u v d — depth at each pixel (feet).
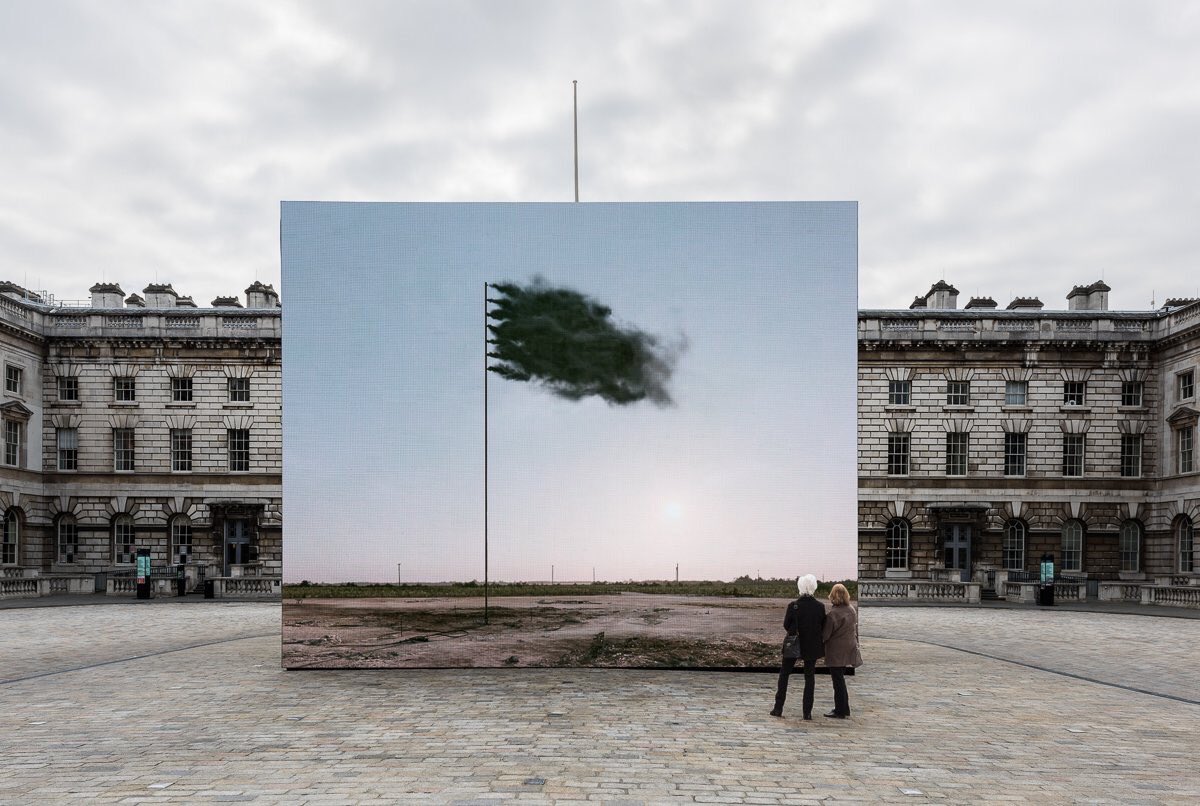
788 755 31.71
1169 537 131.54
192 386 140.36
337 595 51.85
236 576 124.26
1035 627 82.33
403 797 26.35
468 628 52.08
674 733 35.09
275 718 37.88
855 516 52.75
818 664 50.93
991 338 137.08
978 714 39.65
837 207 54.19
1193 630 80.28
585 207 54.29
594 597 52.31
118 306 148.36
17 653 60.18
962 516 134.82
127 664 54.19
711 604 52.37
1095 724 37.81
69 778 28.50
